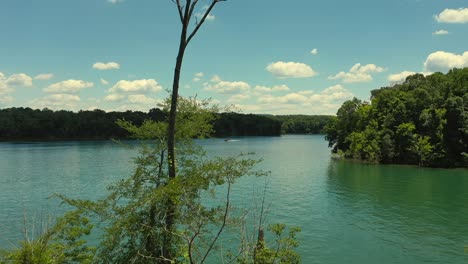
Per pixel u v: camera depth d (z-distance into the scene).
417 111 99.94
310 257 29.47
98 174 70.69
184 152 20.66
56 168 79.69
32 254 14.19
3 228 34.72
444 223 39.41
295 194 53.72
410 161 95.44
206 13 17.30
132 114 188.12
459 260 29.25
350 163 97.56
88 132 182.25
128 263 16.86
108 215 17.72
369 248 31.70
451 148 93.62
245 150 134.38
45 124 179.25
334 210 44.56
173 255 17.97
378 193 55.50
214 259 24.41
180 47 17.42
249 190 54.31
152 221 17.23
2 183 61.75
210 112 21.42
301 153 128.75
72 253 16.12
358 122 112.56
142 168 20.22
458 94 101.62
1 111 187.25
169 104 20.94
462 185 62.84
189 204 15.75
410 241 33.56
